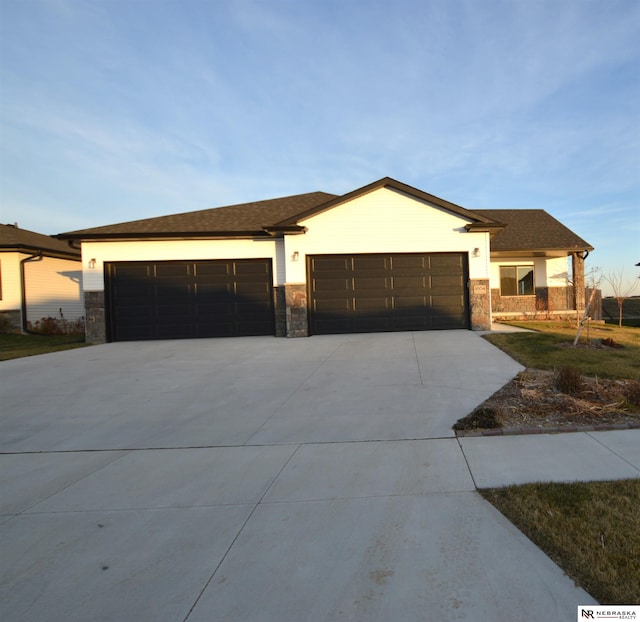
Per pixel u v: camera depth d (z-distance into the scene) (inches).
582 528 95.3
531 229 644.1
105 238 453.4
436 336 405.4
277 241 466.0
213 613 74.3
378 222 447.8
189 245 463.8
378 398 211.6
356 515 105.9
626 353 295.0
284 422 183.3
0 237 649.0
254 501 115.6
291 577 83.1
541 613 71.4
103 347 416.8
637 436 152.1
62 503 118.2
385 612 72.8
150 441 166.6
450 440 154.8
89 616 74.7
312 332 452.4
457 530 97.1
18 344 490.6
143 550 94.2
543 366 255.1
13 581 84.9
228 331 468.4
